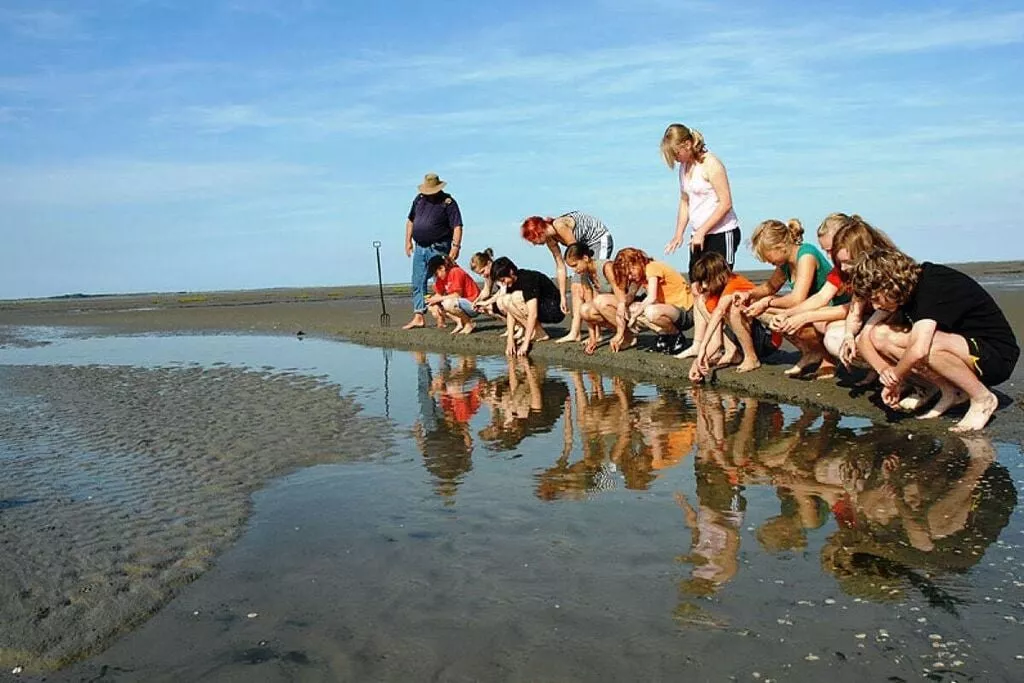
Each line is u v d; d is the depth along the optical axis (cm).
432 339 1227
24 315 2555
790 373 695
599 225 1012
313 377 899
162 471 512
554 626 293
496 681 262
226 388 837
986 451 471
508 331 1028
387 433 599
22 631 305
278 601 324
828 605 297
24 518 427
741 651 270
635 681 257
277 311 2048
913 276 492
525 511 411
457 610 309
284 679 269
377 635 294
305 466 514
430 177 1290
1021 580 310
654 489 438
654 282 871
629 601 308
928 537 354
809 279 642
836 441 515
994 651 263
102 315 2311
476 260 1180
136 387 866
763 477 448
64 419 697
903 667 256
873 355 530
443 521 403
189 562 364
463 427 613
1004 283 1688
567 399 715
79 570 358
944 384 527
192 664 281
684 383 764
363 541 381
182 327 1741
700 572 330
